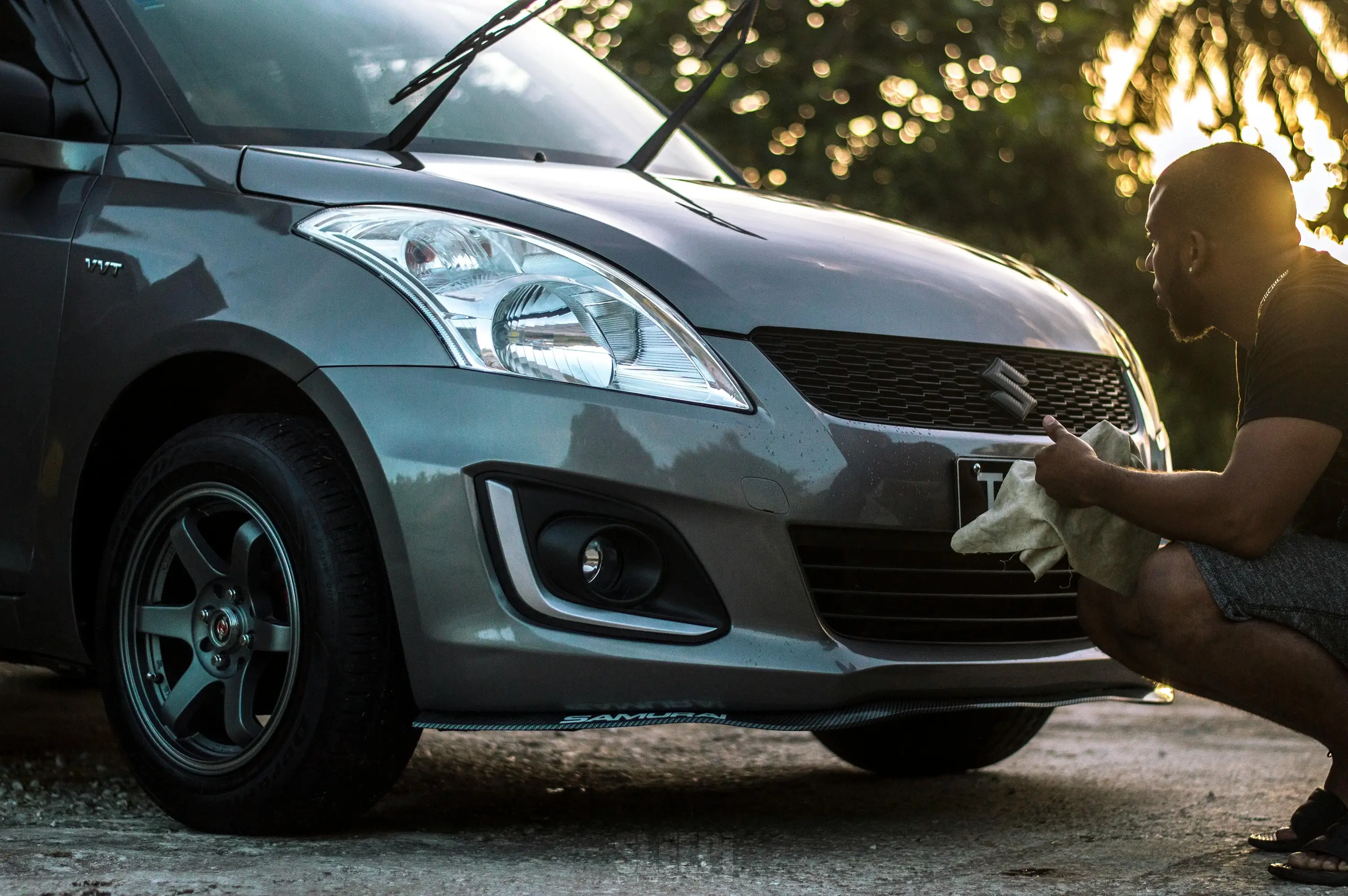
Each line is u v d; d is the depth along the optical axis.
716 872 3.36
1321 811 3.51
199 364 3.84
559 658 3.42
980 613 3.84
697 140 5.70
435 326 3.50
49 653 4.22
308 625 3.53
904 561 3.70
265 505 3.62
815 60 11.27
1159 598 3.28
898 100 11.39
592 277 3.61
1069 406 4.09
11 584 4.19
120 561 3.88
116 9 4.46
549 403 3.43
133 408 4.01
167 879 3.12
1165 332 10.91
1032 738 4.94
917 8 11.22
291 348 3.57
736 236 3.97
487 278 3.56
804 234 4.16
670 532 3.46
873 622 3.68
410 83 4.57
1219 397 10.82
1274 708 3.30
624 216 3.90
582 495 3.44
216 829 3.69
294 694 3.55
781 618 3.53
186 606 3.82
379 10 5.07
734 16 5.10
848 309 3.80
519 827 3.89
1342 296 3.15
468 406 3.43
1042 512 3.35
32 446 4.11
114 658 3.89
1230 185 3.34
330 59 4.71
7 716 5.72
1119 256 11.05
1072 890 3.20
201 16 4.59
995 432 3.83
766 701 3.51
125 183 4.14
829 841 3.78
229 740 3.85
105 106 4.32
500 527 3.40
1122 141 11.38
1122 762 5.25
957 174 11.17
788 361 3.65
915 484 3.65
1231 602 3.21
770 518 3.50
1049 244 11.20
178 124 4.24
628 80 5.82
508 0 5.70
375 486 3.45
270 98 4.45
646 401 3.48
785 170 11.11
